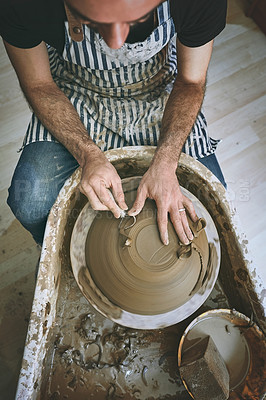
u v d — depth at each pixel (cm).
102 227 118
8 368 150
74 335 129
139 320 113
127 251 112
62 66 135
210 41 112
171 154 118
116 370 124
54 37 111
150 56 121
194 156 133
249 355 116
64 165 134
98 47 113
